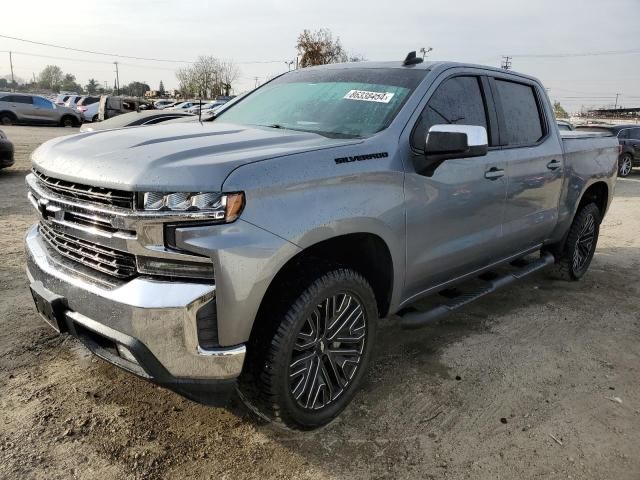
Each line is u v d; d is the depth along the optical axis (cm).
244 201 227
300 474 253
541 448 278
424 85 337
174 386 232
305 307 254
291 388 262
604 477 258
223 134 296
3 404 293
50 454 257
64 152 265
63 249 268
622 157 1648
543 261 491
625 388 341
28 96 2852
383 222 288
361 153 280
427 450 273
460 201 345
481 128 297
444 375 349
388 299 317
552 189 457
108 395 307
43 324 390
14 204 816
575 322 445
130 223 223
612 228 839
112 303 228
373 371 351
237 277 225
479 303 481
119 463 254
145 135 287
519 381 344
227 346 233
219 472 252
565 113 5341
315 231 250
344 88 357
